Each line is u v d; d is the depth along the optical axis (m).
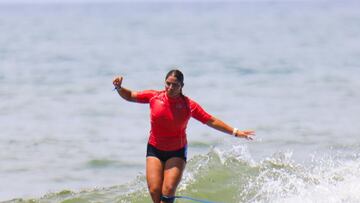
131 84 95.00
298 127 61.53
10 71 111.69
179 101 29.44
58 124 63.91
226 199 36.91
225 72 109.00
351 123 63.50
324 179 39.56
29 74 106.69
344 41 181.25
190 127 61.78
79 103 76.81
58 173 45.66
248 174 41.16
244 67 116.50
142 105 75.56
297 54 142.12
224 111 70.81
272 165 43.47
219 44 179.50
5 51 159.50
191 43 185.38
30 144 54.97
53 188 41.66
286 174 40.97
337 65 116.38
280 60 129.00
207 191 38.03
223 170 41.84
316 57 133.50
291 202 35.53
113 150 53.16
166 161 29.72
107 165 48.25
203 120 29.78
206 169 41.94
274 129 60.69
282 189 38.00
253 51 153.12
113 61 132.62
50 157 50.53
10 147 53.72
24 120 65.75
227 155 45.31
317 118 66.25
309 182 39.03
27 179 44.03
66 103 76.62
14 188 41.75
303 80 96.19
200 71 111.00
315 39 192.88
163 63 127.38
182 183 39.09
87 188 41.16
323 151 50.53
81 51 160.12
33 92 85.50
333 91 84.56
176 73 29.19
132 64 125.94
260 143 54.16
